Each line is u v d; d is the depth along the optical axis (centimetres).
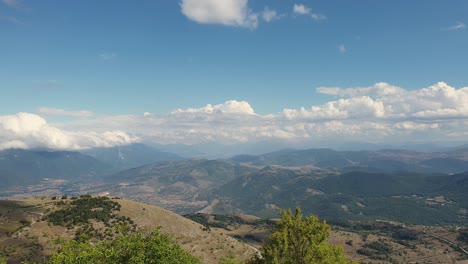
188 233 17588
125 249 4309
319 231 4219
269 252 4162
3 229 13225
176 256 4581
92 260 4019
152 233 4653
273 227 4497
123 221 15888
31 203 16612
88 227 14338
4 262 7744
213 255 15838
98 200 17450
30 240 12619
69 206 16000
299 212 4366
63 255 4034
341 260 4303
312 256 4103
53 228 13862
